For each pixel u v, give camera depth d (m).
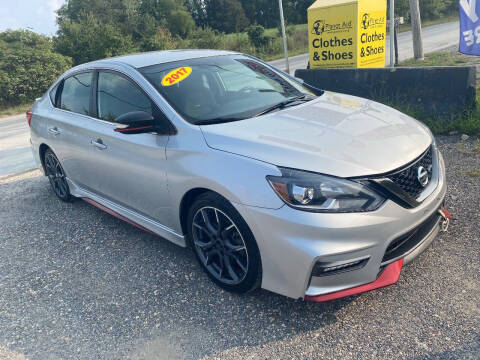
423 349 2.32
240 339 2.57
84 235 4.20
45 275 3.54
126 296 3.12
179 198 3.06
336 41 8.45
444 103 5.84
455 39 20.12
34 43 21.42
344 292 2.51
